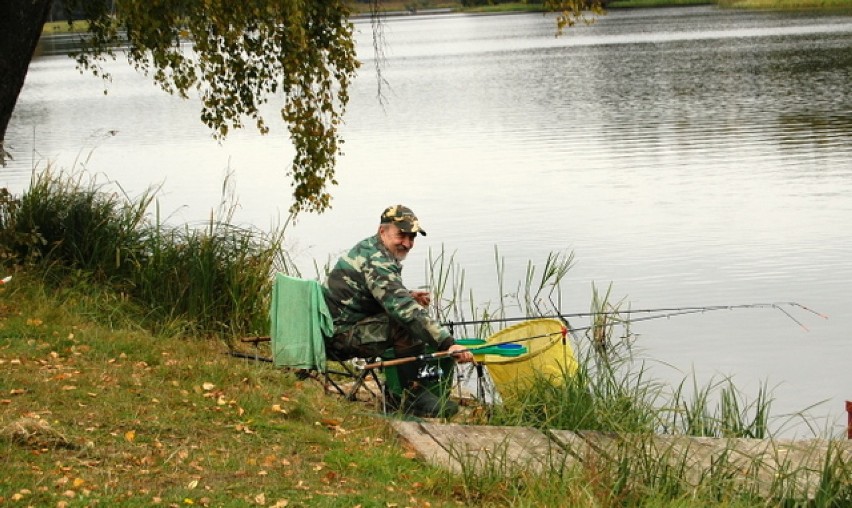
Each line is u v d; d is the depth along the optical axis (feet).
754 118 122.83
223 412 27.63
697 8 499.92
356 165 100.53
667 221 70.33
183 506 21.67
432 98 173.88
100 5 45.29
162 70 41.98
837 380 41.57
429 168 97.09
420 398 31.63
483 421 32.19
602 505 24.09
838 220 68.33
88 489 21.97
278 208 79.00
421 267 60.18
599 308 47.37
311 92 41.88
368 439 27.22
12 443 23.70
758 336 47.19
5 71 40.52
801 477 26.14
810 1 395.34
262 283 40.83
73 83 248.73
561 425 31.55
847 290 53.42
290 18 37.99
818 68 183.93
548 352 34.63
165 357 32.14
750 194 78.07
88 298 37.96
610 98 158.20
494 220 72.49
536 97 166.71
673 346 46.03
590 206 76.13
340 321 31.65
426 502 23.66
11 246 40.11
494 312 48.08
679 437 28.94
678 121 124.67
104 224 41.09
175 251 40.55
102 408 26.84
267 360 33.24
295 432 26.89
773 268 57.72
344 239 68.59
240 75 42.83
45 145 122.62
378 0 45.11
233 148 116.26
